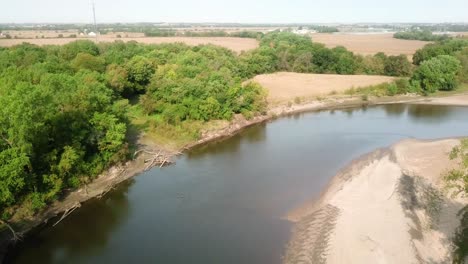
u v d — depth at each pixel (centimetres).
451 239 3566
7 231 3703
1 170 3581
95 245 3634
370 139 6638
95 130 4741
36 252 3544
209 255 3406
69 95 4694
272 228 3812
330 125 7569
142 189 4722
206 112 6919
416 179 4734
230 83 7650
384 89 9869
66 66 7356
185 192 4622
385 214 3897
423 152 5656
